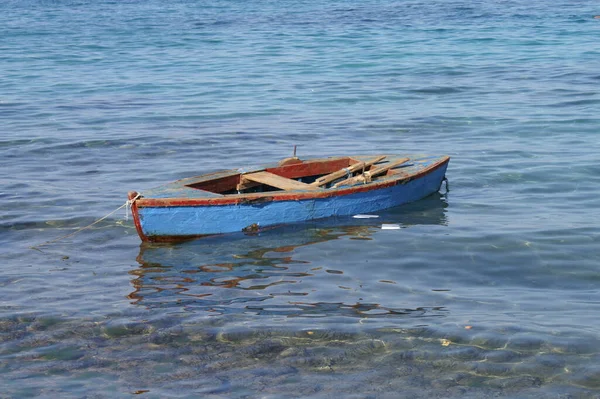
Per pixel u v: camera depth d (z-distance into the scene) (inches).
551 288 446.6
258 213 536.1
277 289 447.2
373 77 1203.2
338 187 561.6
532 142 786.2
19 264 484.4
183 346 379.6
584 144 770.2
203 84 1163.9
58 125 892.0
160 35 1797.5
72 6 2662.4
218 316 410.9
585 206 589.0
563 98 1008.9
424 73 1232.8
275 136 833.5
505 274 467.5
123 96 1078.4
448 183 653.9
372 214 576.1
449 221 559.8
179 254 502.9
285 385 344.8
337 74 1238.9
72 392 339.9
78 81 1204.5
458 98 1030.4
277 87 1131.3
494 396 335.9
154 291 444.5
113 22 2107.5
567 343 376.2
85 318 407.8
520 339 380.5
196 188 544.1
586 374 350.9
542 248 504.4
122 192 634.2
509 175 671.8
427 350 372.2
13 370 357.4
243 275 469.1
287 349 375.6
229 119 921.5
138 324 401.4
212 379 350.3
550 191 628.1
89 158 746.8
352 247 512.7
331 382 346.9
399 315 410.3
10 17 2277.3
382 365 360.5
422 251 504.1
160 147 788.0
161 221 512.7
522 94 1044.5
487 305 422.9
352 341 381.7
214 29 1895.9
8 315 409.7
